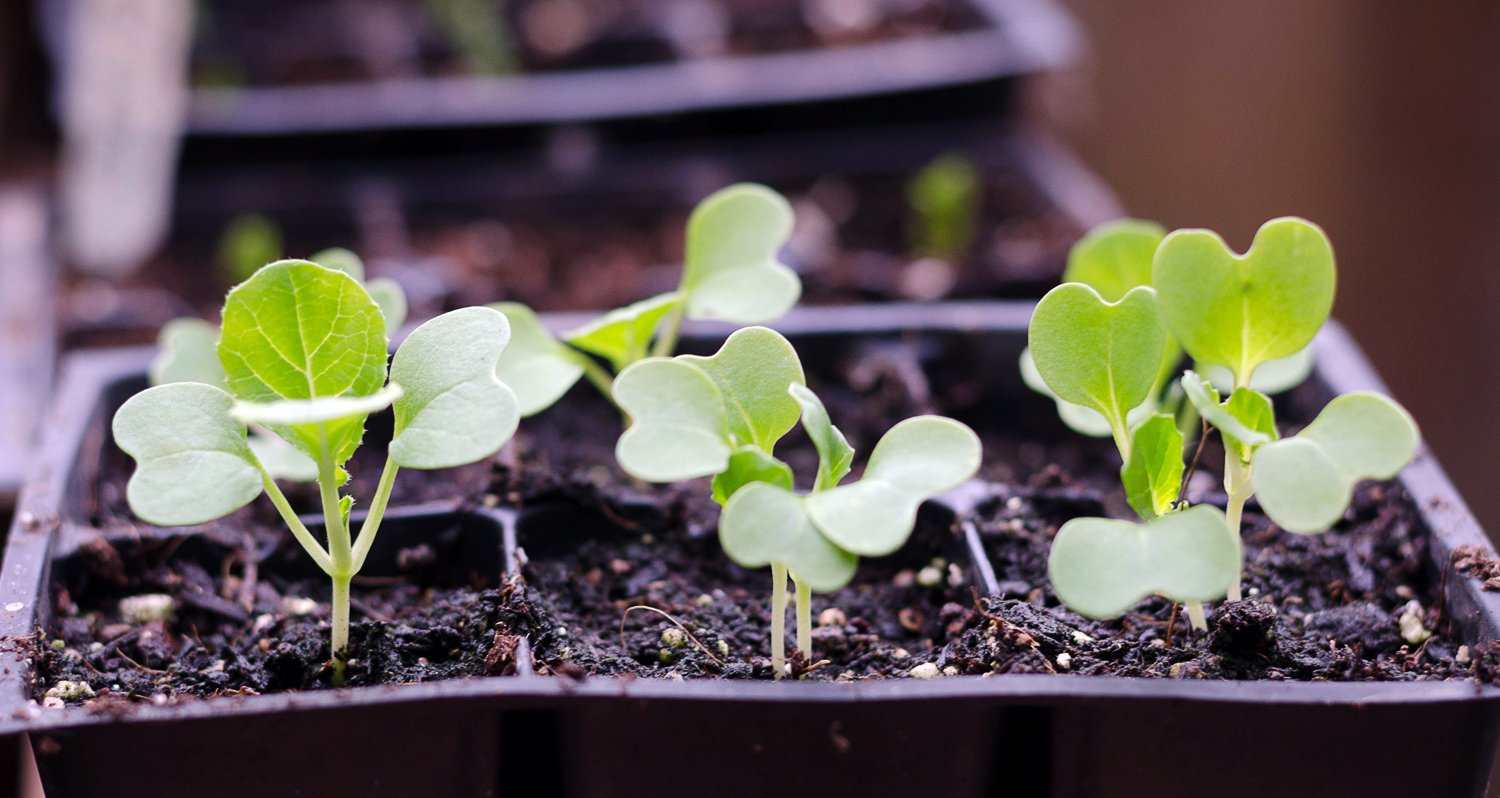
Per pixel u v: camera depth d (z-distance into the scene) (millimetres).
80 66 548
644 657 327
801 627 319
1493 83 636
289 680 323
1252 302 322
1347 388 371
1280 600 339
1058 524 359
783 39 748
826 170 647
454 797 304
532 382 347
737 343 312
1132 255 362
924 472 300
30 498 350
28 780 422
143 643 333
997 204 614
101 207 565
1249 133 750
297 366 308
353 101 639
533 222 624
